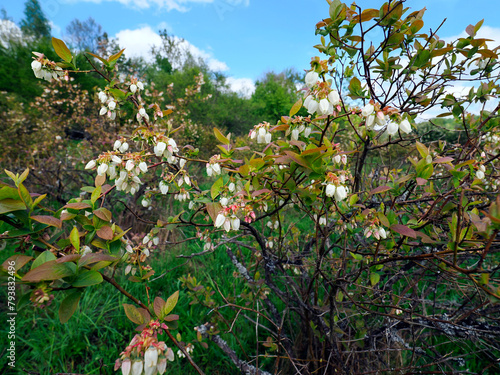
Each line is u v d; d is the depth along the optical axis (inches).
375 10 60.8
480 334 60.5
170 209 165.8
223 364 96.9
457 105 77.0
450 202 58.0
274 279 119.6
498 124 75.8
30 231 44.4
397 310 76.5
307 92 53.6
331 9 59.0
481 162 63.4
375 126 52.0
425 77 77.5
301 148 53.8
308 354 81.4
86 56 71.5
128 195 167.6
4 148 256.5
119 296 123.6
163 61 1102.4
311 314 76.6
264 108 1162.0
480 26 67.4
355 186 82.8
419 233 51.1
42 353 96.2
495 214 34.9
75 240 41.5
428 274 80.1
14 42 741.3
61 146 271.6
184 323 108.3
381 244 65.0
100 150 250.8
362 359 79.4
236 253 153.2
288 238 118.1
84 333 107.0
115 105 76.6
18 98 508.4
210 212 56.7
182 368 95.6
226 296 121.0
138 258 78.2
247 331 106.9
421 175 52.4
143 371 38.1
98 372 92.5
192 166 232.8
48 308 111.7
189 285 100.3
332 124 77.4
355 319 84.5
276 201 72.2
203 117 690.8
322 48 62.2
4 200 41.6
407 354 91.8
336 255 101.3
